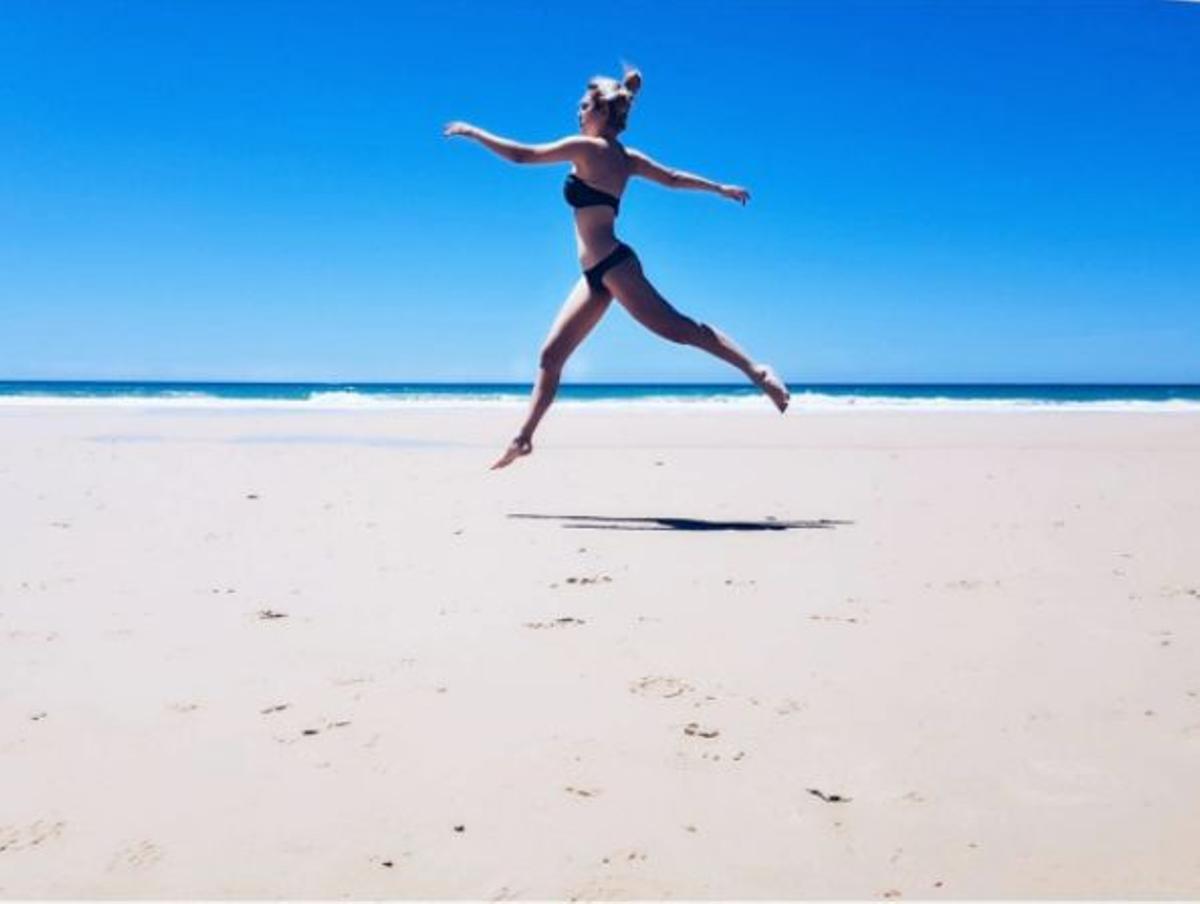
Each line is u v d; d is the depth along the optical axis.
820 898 2.13
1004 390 87.75
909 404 35.69
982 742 2.95
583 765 2.79
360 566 5.43
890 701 3.29
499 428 17.56
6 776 2.71
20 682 3.45
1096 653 3.81
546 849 2.34
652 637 4.02
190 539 6.22
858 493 8.67
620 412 25.48
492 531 6.59
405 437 15.15
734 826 2.45
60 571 5.25
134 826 2.44
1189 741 2.95
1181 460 11.63
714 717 3.14
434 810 2.53
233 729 3.04
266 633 4.08
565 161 7.09
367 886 2.18
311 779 2.70
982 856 2.30
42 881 2.19
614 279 7.20
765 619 4.30
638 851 2.33
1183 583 5.02
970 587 4.93
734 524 6.93
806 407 31.20
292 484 9.02
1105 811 2.52
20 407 26.77
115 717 3.13
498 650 3.85
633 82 7.37
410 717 3.14
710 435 16.16
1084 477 9.88
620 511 7.56
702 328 7.29
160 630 4.12
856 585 4.98
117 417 20.70
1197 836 2.39
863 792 2.63
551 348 7.50
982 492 8.71
